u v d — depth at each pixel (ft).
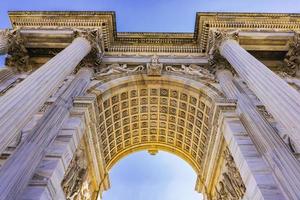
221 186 56.13
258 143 43.86
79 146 53.42
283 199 35.06
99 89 63.36
